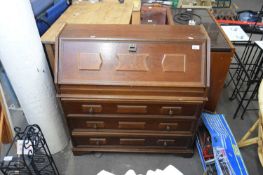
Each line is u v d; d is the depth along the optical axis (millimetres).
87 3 2258
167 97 1389
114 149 1743
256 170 1700
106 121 1558
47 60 1565
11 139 1764
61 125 1742
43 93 1476
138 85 1327
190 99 1387
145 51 1355
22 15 1209
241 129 2014
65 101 1411
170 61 1344
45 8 1851
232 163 1510
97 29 1491
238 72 2428
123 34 1416
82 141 1696
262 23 3348
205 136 1764
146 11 2236
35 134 1378
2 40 1215
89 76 1336
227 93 2396
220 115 1848
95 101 1415
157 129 1609
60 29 1532
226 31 2227
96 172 1685
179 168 1714
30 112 1521
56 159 1762
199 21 1994
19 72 1329
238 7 4367
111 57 1351
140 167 1723
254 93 2090
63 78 1334
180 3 2770
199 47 1354
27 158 1333
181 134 1623
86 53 1347
